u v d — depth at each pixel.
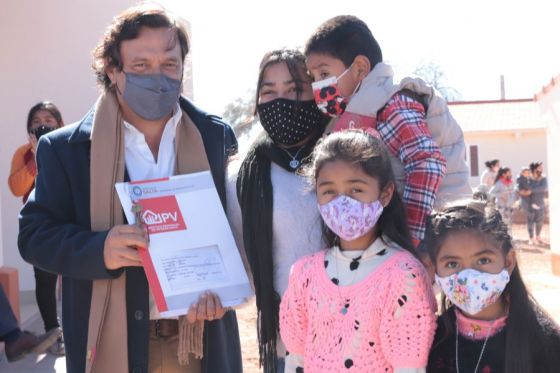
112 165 3.05
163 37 3.02
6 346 5.06
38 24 9.48
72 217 3.11
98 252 2.86
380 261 2.65
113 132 3.09
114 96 3.15
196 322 3.06
